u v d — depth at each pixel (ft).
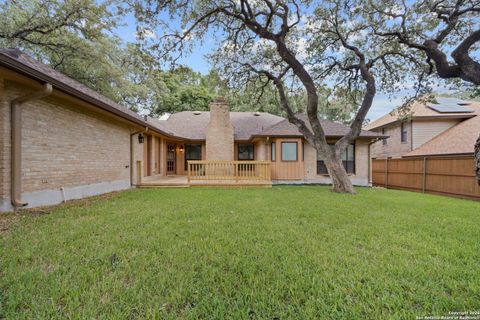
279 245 9.96
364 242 10.43
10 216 14.49
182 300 6.09
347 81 35.29
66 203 19.66
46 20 35.86
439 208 18.79
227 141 45.98
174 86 81.30
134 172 33.96
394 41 29.32
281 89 32.86
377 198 23.91
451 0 24.21
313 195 25.55
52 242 9.95
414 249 9.66
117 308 5.72
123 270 7.60
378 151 62.64
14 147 15.84
